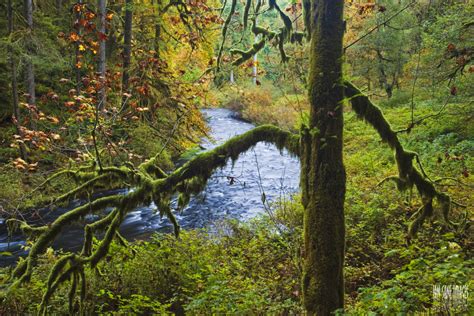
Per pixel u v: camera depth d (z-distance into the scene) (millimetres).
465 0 11945
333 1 3439
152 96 9539
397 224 7465
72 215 4410
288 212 8766
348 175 11133
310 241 3574
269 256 7145
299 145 3844
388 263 6320
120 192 12180
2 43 11992
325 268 3498
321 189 3500
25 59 12508
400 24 15523
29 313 5324
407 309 3334
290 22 4266
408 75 18859
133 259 6312
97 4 12891
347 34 17312
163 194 4203
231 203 12188
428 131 11641
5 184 10727
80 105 5527
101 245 4297
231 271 6699
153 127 9789
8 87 14844
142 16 14305
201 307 5051
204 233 8523
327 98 3471
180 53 13312
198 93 7676
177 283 6188
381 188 9016
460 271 3402
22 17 13633
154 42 13008
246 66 6000
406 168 4180
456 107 10938
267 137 4035
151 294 6012
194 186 4211
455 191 7742
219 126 22922
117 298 5863
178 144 9875
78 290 5703
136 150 10664
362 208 8211
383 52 18531
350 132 15586
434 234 6320
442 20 10852
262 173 15328
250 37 6277
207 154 4125
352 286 5969
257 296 5094
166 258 6480
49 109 14234
